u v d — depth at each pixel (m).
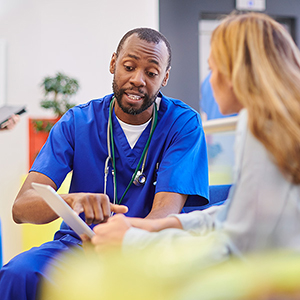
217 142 1.60
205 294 0.47
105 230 0.76
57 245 1.24
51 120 2.79
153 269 0.50
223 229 0.67
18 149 2.91
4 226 2.87
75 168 1.39
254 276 0.48
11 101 2.92
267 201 0.66
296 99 0.66
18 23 2.94
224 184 1.49
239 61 0.70
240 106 0.76
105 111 1.44
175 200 1.25
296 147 0.64
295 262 0.50
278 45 0.70
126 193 1.38
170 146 1.38
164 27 3.10
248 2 3.23
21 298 1.04
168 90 3.10
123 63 1.30
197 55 3.15
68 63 2.98
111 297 0.49
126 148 1.39
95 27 3.01
